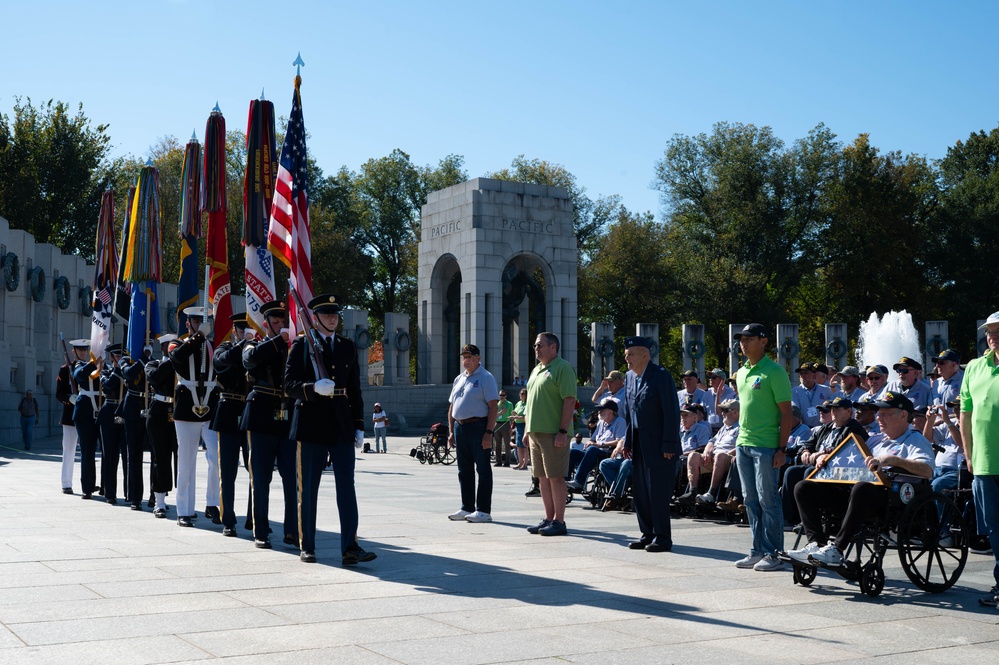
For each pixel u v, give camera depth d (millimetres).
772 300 65250
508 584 7926
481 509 12469
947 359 12906
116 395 14156
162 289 45125
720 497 12953
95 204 60344
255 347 9984
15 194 55938
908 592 8141
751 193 64875
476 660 5500
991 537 7617
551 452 11266
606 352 48719
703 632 6375
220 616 6543
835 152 64188
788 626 6645
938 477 11211
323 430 8852
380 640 5938
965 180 68312
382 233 76250
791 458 12531
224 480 10812
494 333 45875
